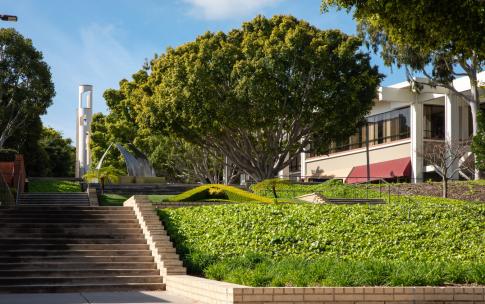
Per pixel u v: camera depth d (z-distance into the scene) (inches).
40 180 1819.6
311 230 745.6
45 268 680.4
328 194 1382.9
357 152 2468.0
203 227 794.8
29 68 2140.7
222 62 1673.2
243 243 718.5
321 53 1654.8
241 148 1822.1
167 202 984.3
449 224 763.4
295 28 1701.5
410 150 2209.6
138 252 730.8
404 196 1363.2
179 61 1729.8
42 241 753.6
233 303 443.5
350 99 1681.8
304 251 692.7
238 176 2377.0
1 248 728.3
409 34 629.0
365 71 1697.8
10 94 2146.9
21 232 789.2
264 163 1817.2
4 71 2114.9
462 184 1608.0
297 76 1657.2
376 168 2317.9
